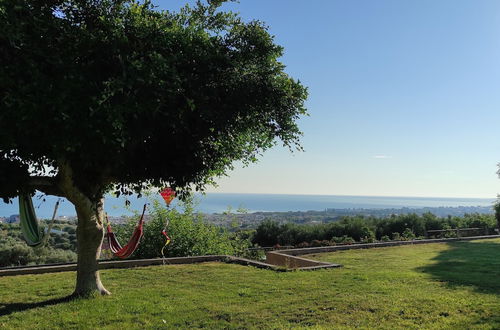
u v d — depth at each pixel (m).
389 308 6.28
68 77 4.99
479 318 5.69
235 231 16.98
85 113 4.95
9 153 5.64
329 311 6.25
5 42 4.91
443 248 15.63
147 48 5.62
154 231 13.41
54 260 16.14
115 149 5.49
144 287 8.19
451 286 7.82
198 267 10.68
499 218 24.12
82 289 7.29
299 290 7.76
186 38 5.73
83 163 5.88
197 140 6.39
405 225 26.22
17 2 4.94
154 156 6.53
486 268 10.22
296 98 6.39
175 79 5.24
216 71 5.83
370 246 16.34
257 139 8.28
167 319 6.00
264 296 7.32
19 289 8.04
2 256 15.29
